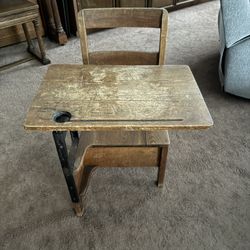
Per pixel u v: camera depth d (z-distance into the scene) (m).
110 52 1.20
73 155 1.17
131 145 1.14
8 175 1.46
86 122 0.80
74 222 1.25
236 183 1.40
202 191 1.37
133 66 1.08
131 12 1.11
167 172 1.46
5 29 2.63
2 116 1.85
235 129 1.72
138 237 1.19
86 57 1.18
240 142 1.63
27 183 1.42
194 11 3.51
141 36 2.89
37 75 2.27
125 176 1.45
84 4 2.64
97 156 1.20
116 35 2.91
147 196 1.35
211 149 1.59
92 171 1.28
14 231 1.22
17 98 2.01
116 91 0.93
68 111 0.84
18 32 2.73
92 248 1.16
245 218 1.25
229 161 1.52
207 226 1.22
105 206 1.31
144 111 0.84
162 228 1.22
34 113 0.83
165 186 1.39
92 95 0.91
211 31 2.98
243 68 1.71
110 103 0.88
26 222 1.25
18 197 1.35
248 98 1.89
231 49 1.68
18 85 2.15
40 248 1.16
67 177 1.07
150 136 1.18
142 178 1.44
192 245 1.16
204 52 2.56
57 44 2.74
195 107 0.86
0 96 2.03
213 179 1.42
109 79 1.00
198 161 1.52
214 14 3.42
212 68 2.31
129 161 1.24
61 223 1.25
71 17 2.71
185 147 1.61
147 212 1.28
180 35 2.90
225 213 1.27
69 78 1.00
